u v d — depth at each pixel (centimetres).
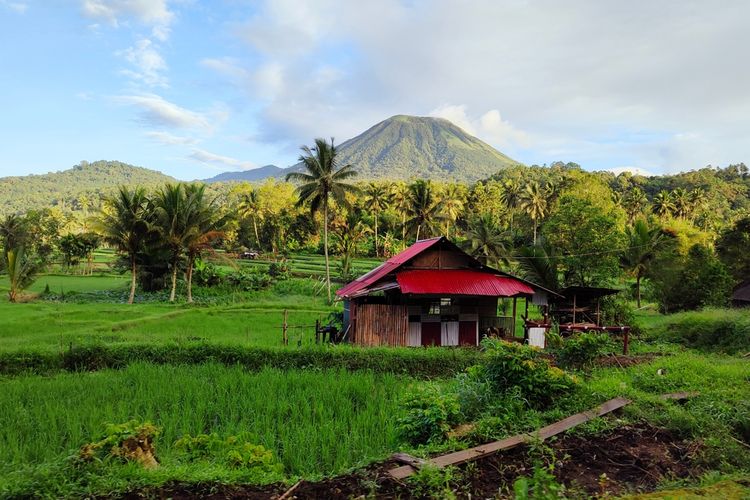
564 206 2909
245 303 3344
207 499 520
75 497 509
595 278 2772
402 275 1900
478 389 912
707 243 4347
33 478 528
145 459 627
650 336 2312
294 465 712
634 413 876
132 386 1173
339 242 7450
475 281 1905
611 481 609
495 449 671
